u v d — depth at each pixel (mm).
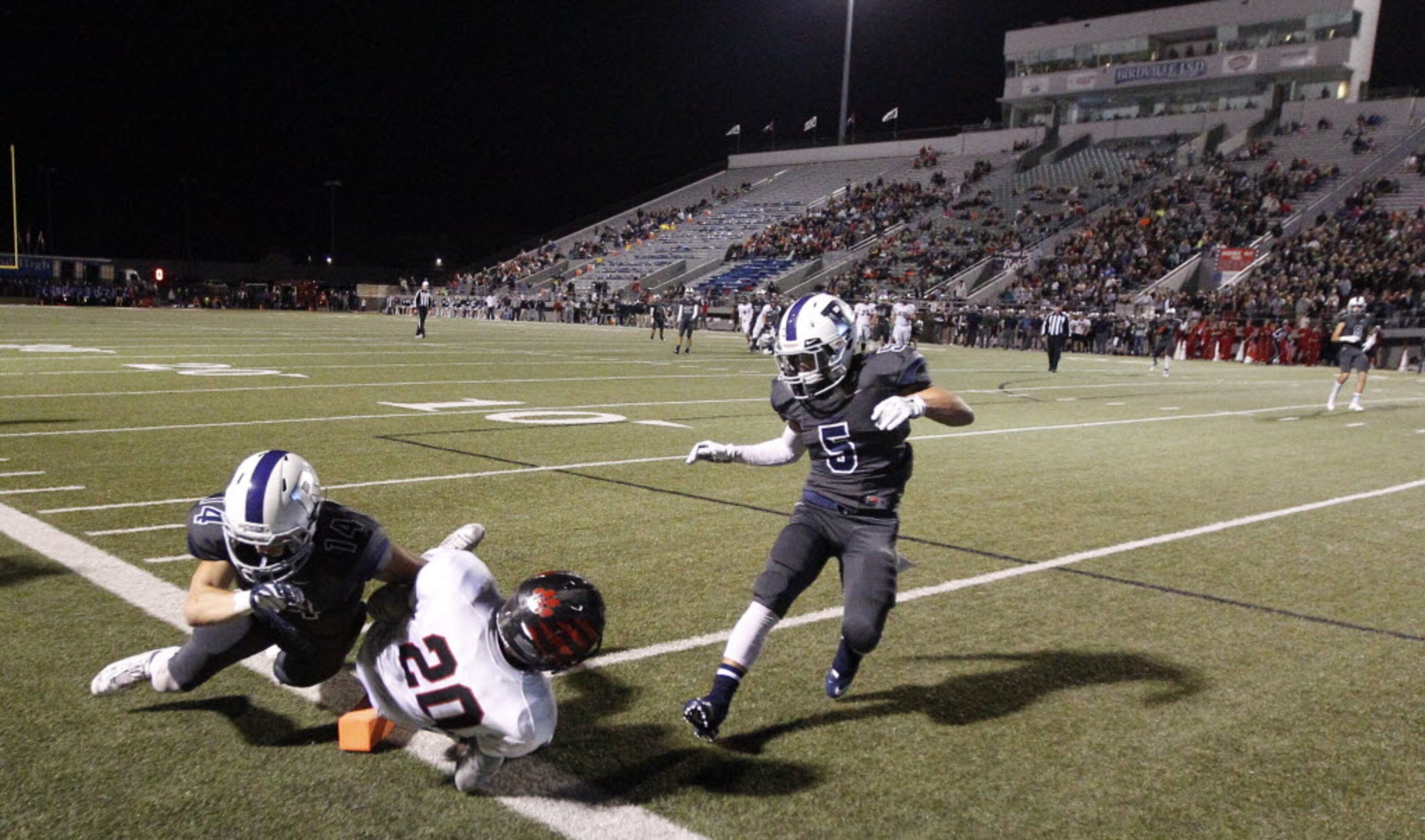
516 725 2557
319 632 2977
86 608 3980
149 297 44188
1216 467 8742
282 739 3010
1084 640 4137
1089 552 5582
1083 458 8938
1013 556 5438
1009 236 37250
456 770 2781
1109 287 32125
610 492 6641
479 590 2699
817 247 41781
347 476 6801
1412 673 3879
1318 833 2648
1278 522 6551
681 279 43844
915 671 3732
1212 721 3352
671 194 56625
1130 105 45000
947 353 27297
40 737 2938
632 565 4922
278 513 2650
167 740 2963
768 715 3297
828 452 3180
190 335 22312
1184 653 4020
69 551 4746
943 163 47250
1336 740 3240
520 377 15062
